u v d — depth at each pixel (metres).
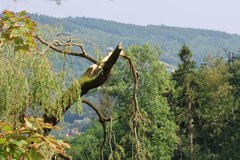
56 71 10.16
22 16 6.50
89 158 55.88
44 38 10.34
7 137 5.27
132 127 12.36
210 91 73.44
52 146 5.39
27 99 9.42
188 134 72.88
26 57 9.39
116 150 12.43
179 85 73.38
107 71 11.91
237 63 78.25
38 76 9.70
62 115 10.17
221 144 71.00
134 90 12.70
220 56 84.19
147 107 59.12
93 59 11.74
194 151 72.06
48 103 9.84
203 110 72.62
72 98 10.45
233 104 73.31
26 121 5.45
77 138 68.88
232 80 76.69
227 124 73.88
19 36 6.44
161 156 58.38
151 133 58.81
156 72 59.84
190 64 74.25
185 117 72.19
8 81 9.12
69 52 10.70
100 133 67.00
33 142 5.34
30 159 5.27
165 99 61.09
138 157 12.12
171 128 59.50
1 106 9.16
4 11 6.46
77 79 10.62
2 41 6.53
